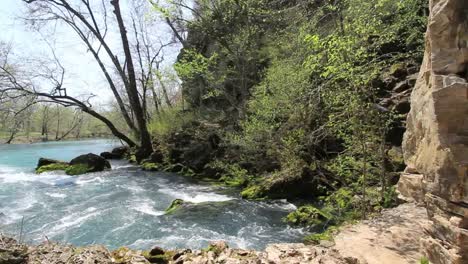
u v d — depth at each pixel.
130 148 21.97
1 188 12.62
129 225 8.17
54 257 4.22
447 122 2.24
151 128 20.84
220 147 15.20
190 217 8.76
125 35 19.42
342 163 7.87
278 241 7.05
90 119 45.00
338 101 7.27
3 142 36.88
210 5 14.94
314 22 11.17
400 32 8.80
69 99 19.64
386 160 7.63
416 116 3.14
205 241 7.09
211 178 14.55
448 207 2.41
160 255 4.58
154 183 13.67
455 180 2.28
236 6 14.45
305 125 9.26
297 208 9.20
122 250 4.75
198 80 19.25
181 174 15.75
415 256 3.67
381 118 7.45
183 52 19.95
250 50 15.01
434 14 2.41
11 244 4.38
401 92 8.89
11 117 29.50
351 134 7.84
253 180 12.04
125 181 14.12
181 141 17.84
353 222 5.85
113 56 20.23
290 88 9.52
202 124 17.05
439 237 2.60
